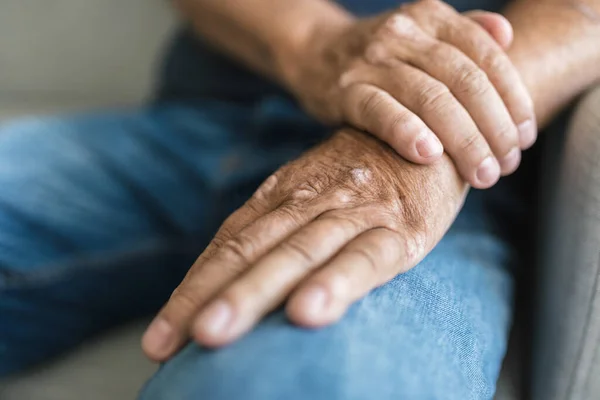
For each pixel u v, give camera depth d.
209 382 0.35
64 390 0.57
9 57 0.96
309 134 0.64
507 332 0.47
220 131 0.71
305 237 0.38
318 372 0.35
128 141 0.71
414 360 0.37
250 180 0.62
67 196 0.64
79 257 0.61
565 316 0.46
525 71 0.48
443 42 0.48
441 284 0.43
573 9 0.51
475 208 0.56
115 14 0.94
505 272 0.51
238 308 0.36
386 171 0.44
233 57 0.72
